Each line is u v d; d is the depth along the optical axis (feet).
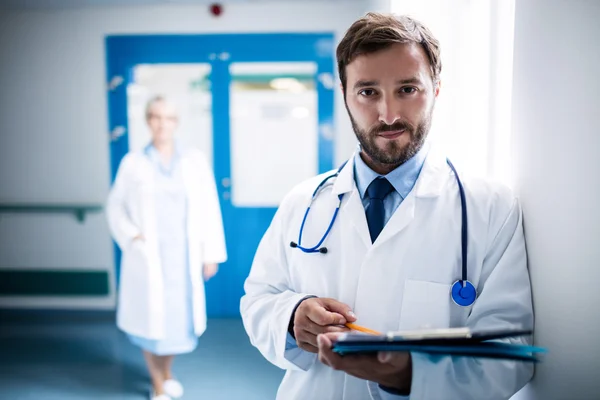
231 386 7.54
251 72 10.14
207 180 7.48
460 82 4.03
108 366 8.29
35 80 10.34
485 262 2.52
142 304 6.85
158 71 10.20
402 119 2.35
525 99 2.49
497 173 3.63
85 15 10.12
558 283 2.17
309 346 2.41
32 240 10.66
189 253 7.10
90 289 10.55
